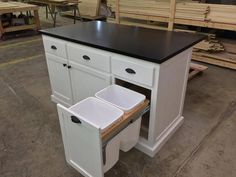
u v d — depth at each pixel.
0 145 1.85
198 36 1.83
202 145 1.83
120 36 1.84
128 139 1.49
